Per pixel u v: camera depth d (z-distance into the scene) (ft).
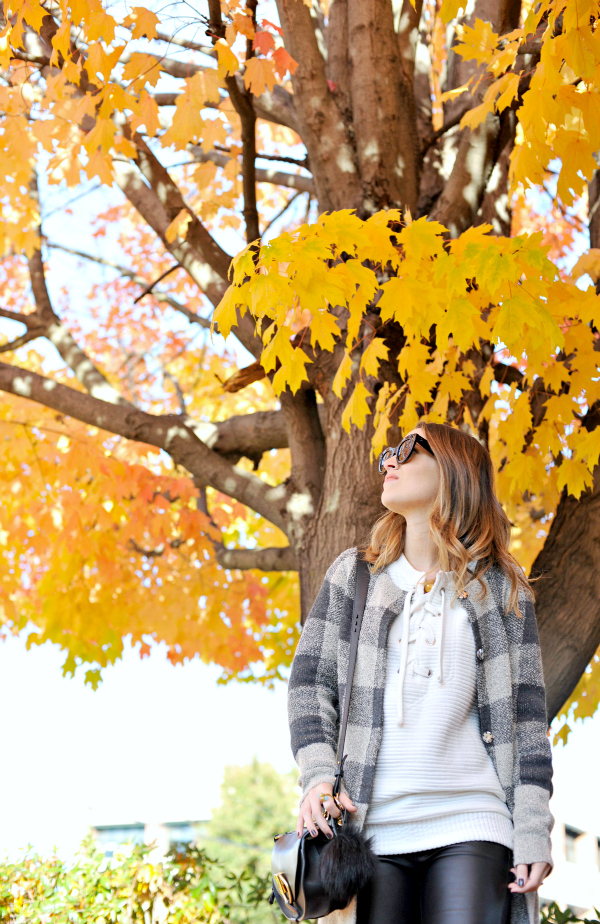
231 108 14.01
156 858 15.71
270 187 27.86
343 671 6.70
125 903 14.73
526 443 11.41
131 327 30.86
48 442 20.25
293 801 59.62
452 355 10.46
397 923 5.88
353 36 12.87
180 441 14.30
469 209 12.33
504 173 13.78
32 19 10.01
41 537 20.47
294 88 12.93
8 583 21.27
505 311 7.84
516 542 20.04
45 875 15.33
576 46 7.07
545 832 5.82
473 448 7.23
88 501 19.85
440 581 6.67
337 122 12.78
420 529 7.06
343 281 9.04
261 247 7.98
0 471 20.40
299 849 5.98
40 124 13.56
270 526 25.63
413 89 13.37
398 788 6.05
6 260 27.45
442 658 6.37
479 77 10.84
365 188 12.56
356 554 7.32
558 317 9.31
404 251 9.13
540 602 11.18
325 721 6.68
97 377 15.88
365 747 6.27
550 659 10.97
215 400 28.19
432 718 6.20
